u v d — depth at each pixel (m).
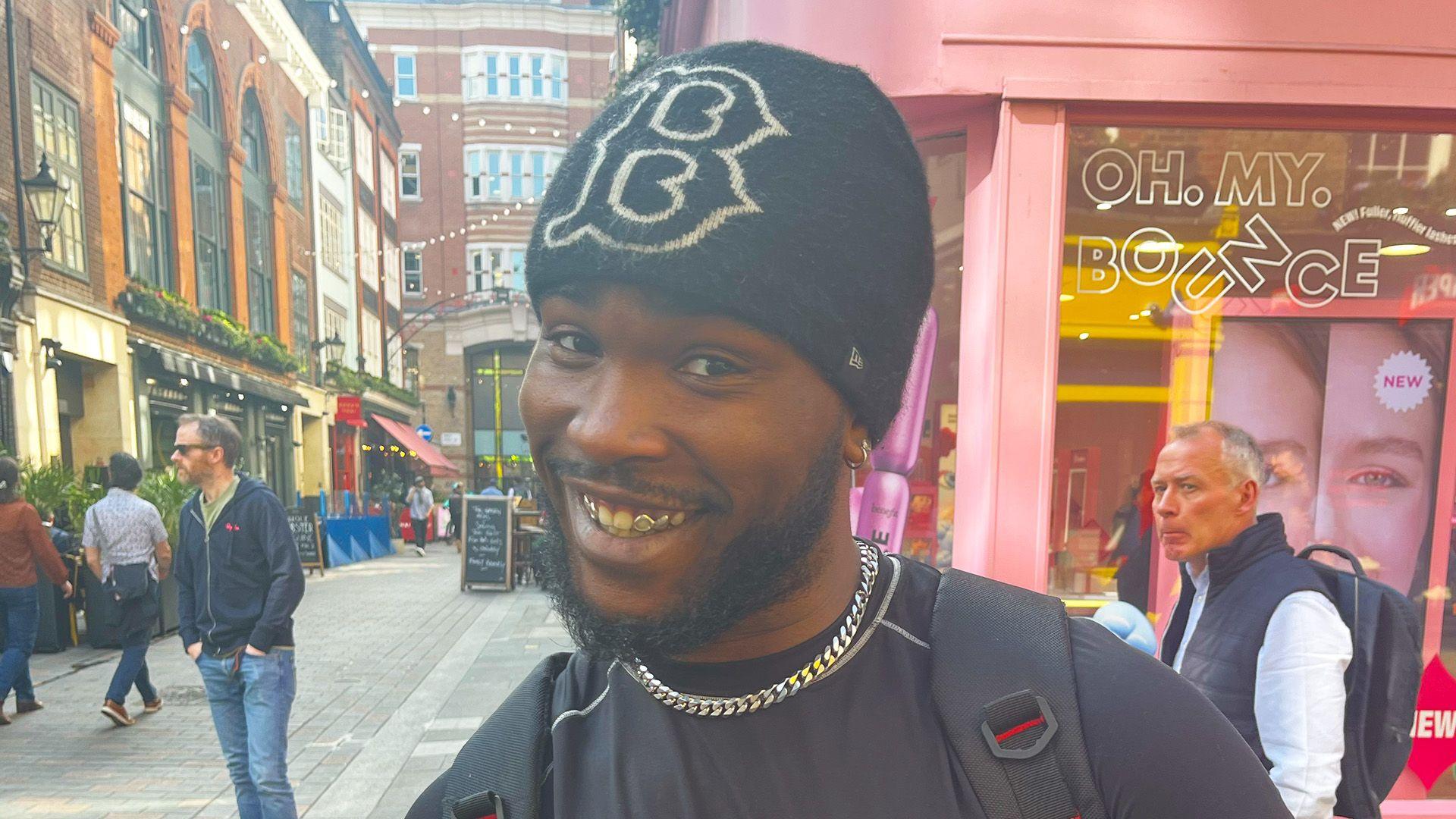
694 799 0.55
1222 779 0.53
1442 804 2.71
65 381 9.97
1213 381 2.78
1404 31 2.54
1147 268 2.75
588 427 0.47
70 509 6.95
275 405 16.53
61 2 9.54
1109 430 2.77
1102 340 2.76
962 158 2.77
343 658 6.27
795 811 0.54
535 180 30.84
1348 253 2.77
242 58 15.41
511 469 30.41
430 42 30.50
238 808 3.26
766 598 0.52
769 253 0.46
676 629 0.50
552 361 0.52
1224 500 1.62
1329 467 2.81
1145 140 2.71
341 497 15.68
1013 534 2.62
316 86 19.50
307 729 4.56
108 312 10.33
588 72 31.30
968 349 2.72
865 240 0.51
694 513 0.49
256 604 3.00
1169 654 1.84
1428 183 2.76
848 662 0.59
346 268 21.92
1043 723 0.55
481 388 30.36
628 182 0.48
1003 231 2.59
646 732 0.59
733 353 0.47
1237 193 2.74
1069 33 2.54
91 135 10.16
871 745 0.56
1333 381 2.80
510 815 0.61
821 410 0.50
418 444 25.11
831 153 0.50
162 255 12.30
